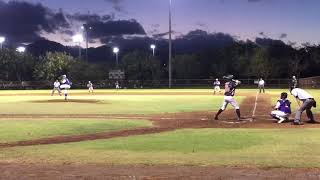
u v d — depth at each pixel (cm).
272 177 940
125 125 2039
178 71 9944
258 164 1073
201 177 946
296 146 1356
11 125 1998
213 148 1336
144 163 1101
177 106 3225
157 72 9638
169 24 7756
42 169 1038
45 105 3381
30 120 2227
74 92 6184
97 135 1734
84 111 2820
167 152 1273
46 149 1362
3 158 1195
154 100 3991
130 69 9506
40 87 8294
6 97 4719
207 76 9838
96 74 9088
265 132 1714
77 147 1398
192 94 5247
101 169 1033
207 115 2525
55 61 8881
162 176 958
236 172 989
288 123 2059
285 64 8975
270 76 8906
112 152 1283
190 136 1616
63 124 2039
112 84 8550
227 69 9675
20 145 1486
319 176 947
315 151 1262
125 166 1066
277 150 1285
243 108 3020
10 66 9344
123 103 3581
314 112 2642
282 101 2117
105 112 2742
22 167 1062
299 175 956
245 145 1387
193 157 1182
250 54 9631
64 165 1084
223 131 1767
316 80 7138
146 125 2048
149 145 1411
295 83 3912
